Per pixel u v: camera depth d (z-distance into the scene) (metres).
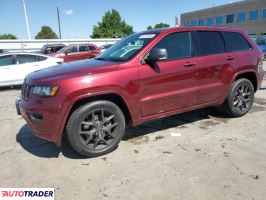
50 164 3.96
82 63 4.60
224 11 55.22
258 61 5.88
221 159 3.96
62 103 3.75
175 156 4.09
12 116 6.59
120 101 4.29
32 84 4.02
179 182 3.40
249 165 3.78
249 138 4.71
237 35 5.69
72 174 3.67
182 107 4.84
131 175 3.60
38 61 10.99
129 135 4.96
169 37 4.67
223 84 5.30
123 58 4.43
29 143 4.77
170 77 4.54
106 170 3.75
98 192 3.25
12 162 4.06
